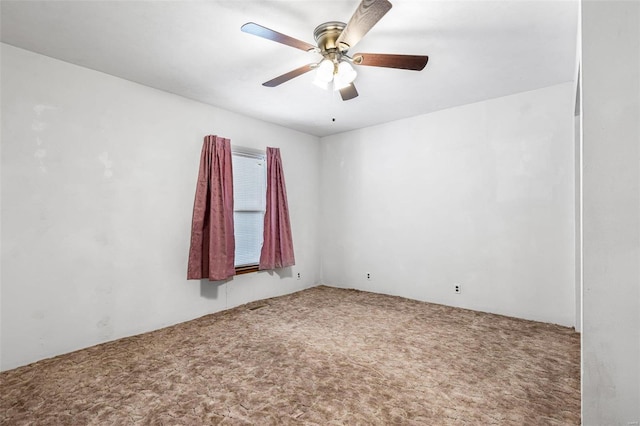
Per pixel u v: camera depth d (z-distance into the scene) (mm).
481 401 1802
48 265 2406
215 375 2113
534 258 3160
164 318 3100
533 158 3154
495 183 3379
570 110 2967
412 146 3996
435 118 3797
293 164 4559
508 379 2045
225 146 3551
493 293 3406
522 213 3223
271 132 4246
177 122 3238
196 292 3373
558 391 1901
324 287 4789
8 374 2143
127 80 2871
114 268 2768
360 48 2342
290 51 2379
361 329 2971
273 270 4230
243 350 2518
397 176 4137
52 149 2438
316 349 2529
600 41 1193
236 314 3471
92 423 1631
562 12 1913
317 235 4930
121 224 2818
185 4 1827
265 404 1783
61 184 2479
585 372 1211
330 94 3244
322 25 2016
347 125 4367
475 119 3498
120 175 2818
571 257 2977
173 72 2725
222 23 2020
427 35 2166
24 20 1971
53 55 2412
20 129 2293
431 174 3834
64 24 2018
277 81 2289
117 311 2779
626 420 1161
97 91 2684
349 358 2361
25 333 2293
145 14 1921
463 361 2301
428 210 3865
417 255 3965
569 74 2799
